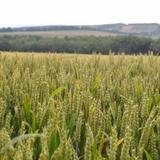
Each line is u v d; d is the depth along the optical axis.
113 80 5.36
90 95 3.53
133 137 2.75
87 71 6.04
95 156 2.35
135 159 2.29
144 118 3.41
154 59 9.21
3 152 2.22
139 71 8.02
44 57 10.24
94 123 2.99
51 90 4.60
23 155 2.10
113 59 8.74
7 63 8.15
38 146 2.72
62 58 9.98
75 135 2.89
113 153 2.29
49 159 2.34
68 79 4.99
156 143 2.90
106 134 2.76
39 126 3.12
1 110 3.20
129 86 4.56
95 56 9.09
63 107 3.30
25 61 8.90
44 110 3.22
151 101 3.94
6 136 2.34
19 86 4.36
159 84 5.41
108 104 3.93
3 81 4.61
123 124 2.96
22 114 3.50
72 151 2.33
